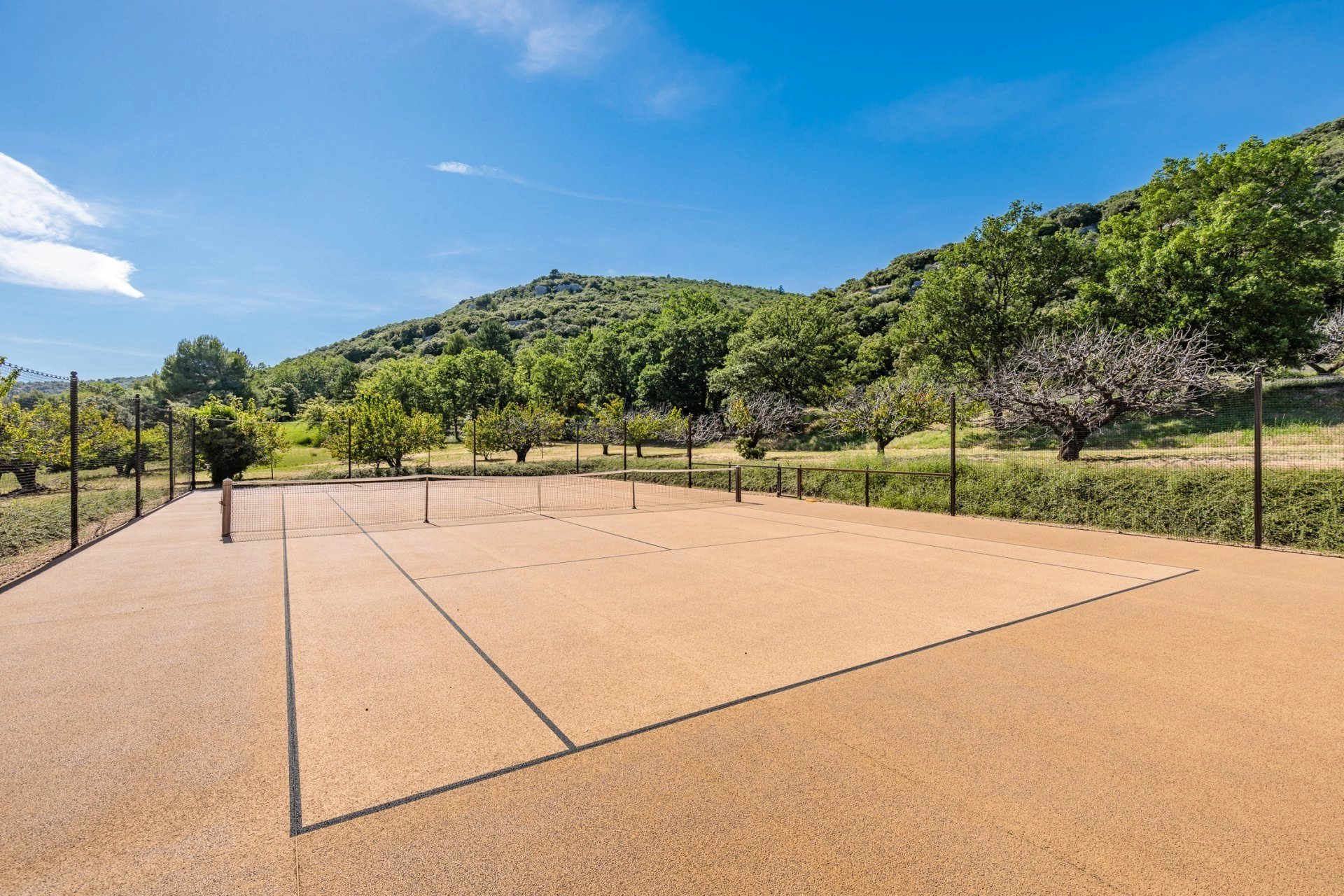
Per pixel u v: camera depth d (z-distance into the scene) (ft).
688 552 28.43
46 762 10.13
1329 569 24.13
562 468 92.17
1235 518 29.91
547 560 26.63
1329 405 75.61
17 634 16.84
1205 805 8.73
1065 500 36.52
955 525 36.60
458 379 227.61
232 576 23.79
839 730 11.10
